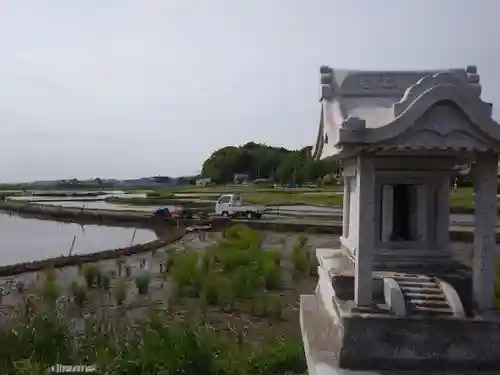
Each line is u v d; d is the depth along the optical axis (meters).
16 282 21.56
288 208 49.81
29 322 11.44
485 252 7.98
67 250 35.75
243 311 16.25
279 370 10.87
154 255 28.31
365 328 7.61
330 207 50.97
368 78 9.22
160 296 18.69
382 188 9.20
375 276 8.46
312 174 86.50
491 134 7.48
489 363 7.52
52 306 15.85
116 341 11.13
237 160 116.00
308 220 39.59
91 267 21.22
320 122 10.26
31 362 9.91
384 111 8.57
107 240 40.69
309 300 11.67
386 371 7.50
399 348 7.60
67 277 22.70
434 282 8.35
